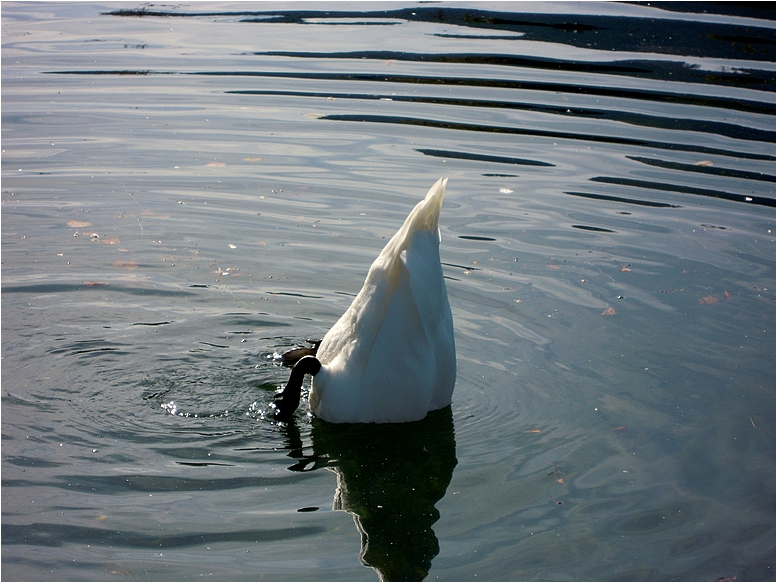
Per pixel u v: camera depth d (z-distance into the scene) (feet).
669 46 53.47
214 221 33.42
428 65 50.08
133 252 30.96
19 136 41.01
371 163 38.58
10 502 18.45
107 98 46.09
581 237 32.32
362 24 59.11
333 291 28.78
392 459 20.84
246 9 64.59
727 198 35.32
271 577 16.43
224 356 25.20
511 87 46.78
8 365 24.03
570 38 54.85
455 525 18.44
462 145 40.22
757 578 16.72
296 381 22.08
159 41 56.08
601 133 41.16
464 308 27.61
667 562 17.20
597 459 20.74
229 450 20.92
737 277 29.50
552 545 17.70
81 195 35.35
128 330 26.20
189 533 17.71
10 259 30.09
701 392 23.39
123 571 16.49
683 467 20.36
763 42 53.78
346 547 17.44
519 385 23.80
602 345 25.58
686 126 41.83
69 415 21.94
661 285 29.04
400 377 21.22
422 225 20.53
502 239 32.17
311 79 48.44
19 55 53.16
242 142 40.83
